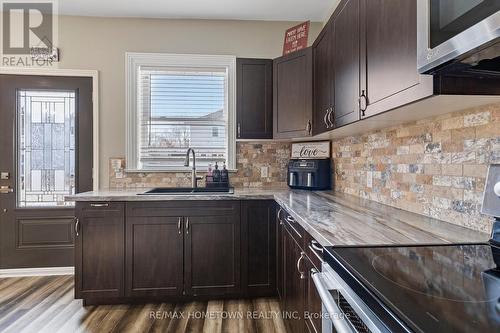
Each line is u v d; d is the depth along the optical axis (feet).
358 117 4.92
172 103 10.18
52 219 9.84
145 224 7.69
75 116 9.92
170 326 6.76
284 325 6.75
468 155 3.95
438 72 2.97
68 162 9.96
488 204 3.34
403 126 5.44
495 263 2.75
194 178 9.36
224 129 10.29
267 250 7.99
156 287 7.72
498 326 1.67
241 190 9.05
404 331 1.72
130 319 7.07
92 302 7.77
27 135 9.82
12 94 9.71
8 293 8.39
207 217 7.83
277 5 9.18
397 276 2.45
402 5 3.56
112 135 9.93
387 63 3.95
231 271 7.91
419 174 5.00
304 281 4.64
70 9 9.41
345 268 2.68
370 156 6.73
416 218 4.65
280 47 10.18
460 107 3.83
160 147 10.15
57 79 9.83
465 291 2.17
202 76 10.25
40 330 6.59
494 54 2.50
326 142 9.18
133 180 9.94
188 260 7.79
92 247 7.59
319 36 7.27
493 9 2.16
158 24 10.00
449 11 2.59
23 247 9.74
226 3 9.05
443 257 2.90
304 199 6.82
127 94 9.87
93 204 7.58
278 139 9.21
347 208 5.57
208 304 7.81
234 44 10.14
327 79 6.63
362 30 4.75
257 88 9.28
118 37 9.92
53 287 8.79
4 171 9.68
